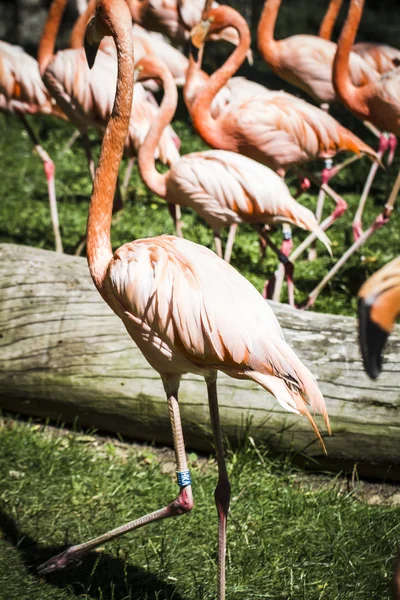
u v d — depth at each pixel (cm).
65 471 618
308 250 1051
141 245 473
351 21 919
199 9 1291
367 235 852
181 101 1648
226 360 440
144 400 632
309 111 860
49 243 1048
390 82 905
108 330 652
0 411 691
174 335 450
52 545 537
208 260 461
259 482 597
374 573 505
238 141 873
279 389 427
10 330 671
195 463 634
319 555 528
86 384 646
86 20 1023
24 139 1505
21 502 580
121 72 485
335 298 909
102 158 491
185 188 778
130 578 507
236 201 762
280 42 1054
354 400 584
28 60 1050
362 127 1549
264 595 493
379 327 258
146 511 575
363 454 586
